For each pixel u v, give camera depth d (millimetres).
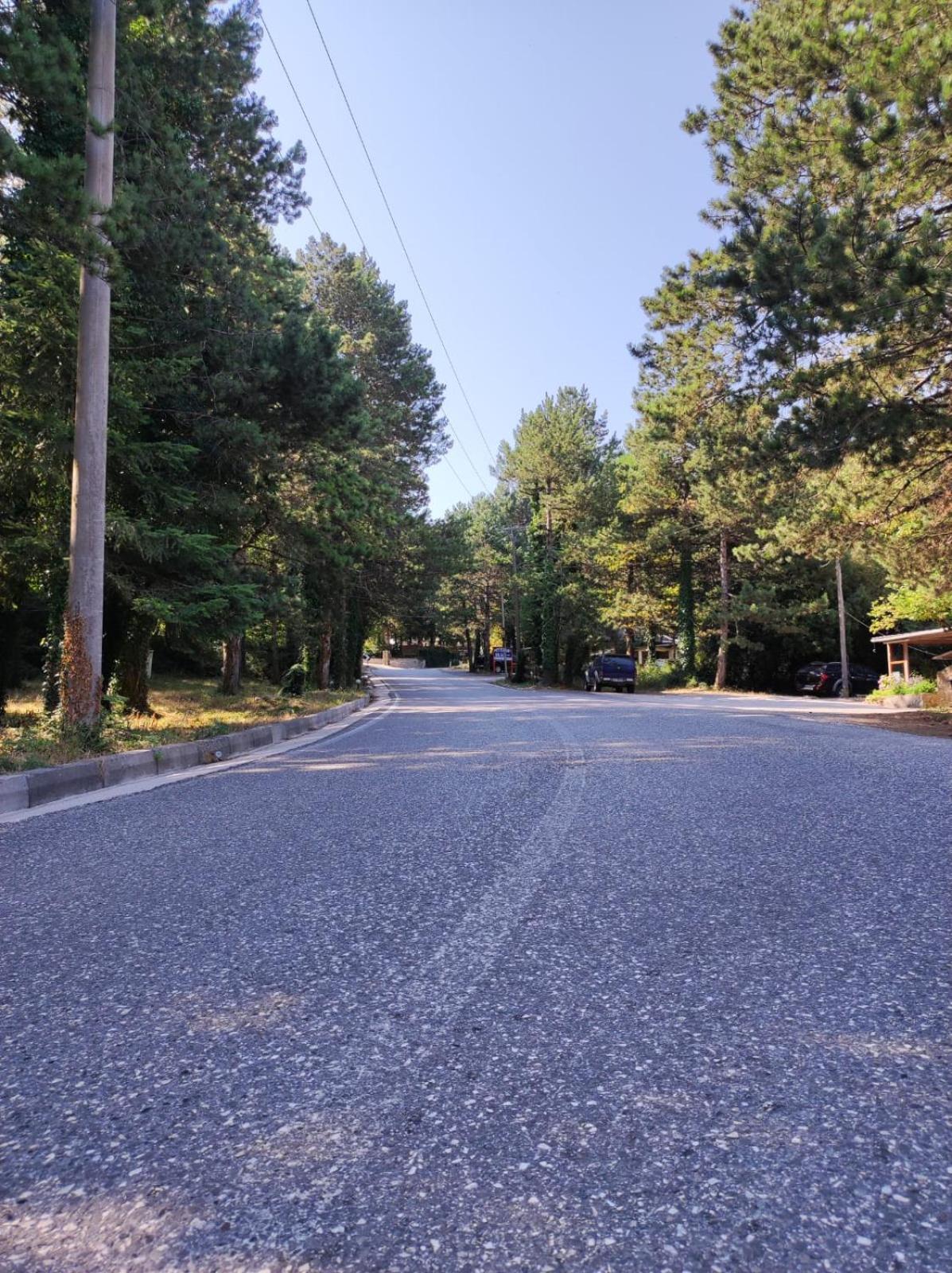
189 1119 2182
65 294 10633
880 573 40375
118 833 5906
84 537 10000
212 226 12961
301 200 15477
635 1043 2572
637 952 3365
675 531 38406
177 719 15203
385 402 35094
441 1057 2500
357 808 6625
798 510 20031
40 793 7395
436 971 3180
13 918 3928
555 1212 1800
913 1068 2400
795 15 13680
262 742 13102
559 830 5629
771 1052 2504
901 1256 1651
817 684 39281
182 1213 1812
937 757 9375
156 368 12398
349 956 3348
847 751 9938
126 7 10250
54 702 12547
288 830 5844
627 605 42688
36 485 12398
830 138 12492
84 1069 2457
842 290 10633
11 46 7426
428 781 8047
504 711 19438
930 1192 1843
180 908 4020
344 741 13234
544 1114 2182
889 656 34281
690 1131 2094
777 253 11258
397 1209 1814
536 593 49594
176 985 3080
